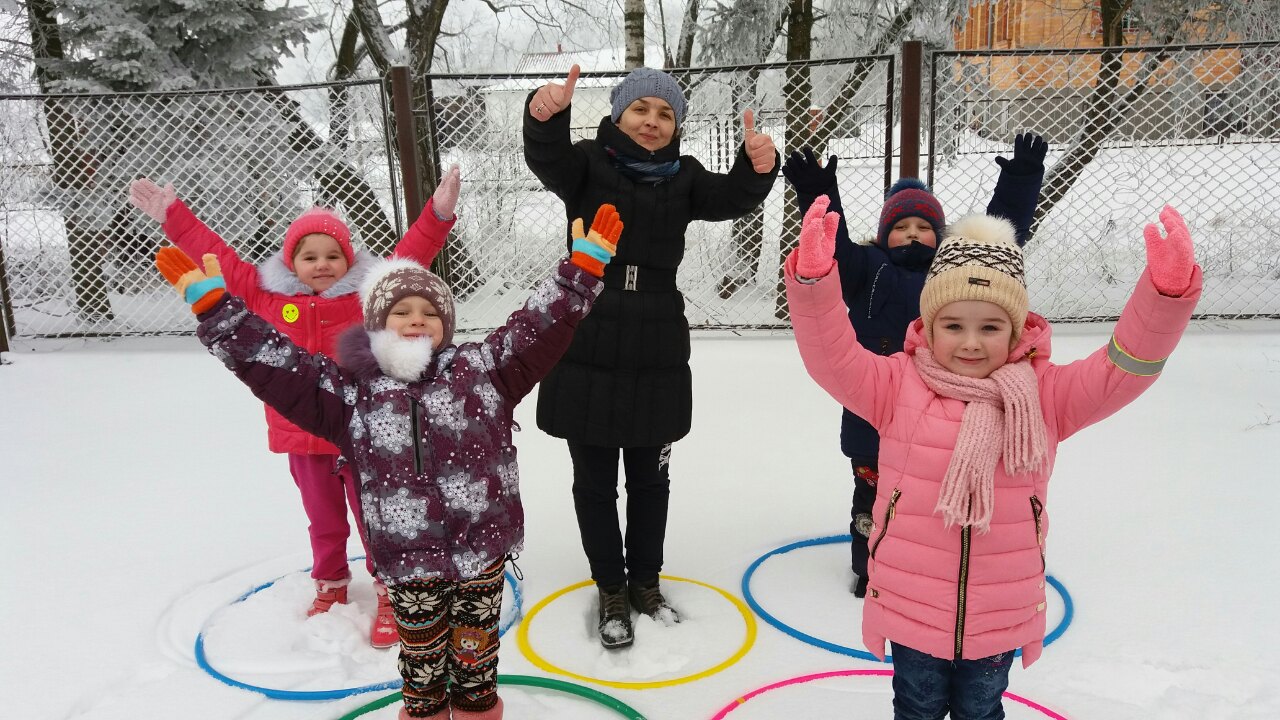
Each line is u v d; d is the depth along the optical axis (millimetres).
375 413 1917
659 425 2695
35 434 5133
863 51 8805
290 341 1905
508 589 3057
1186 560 3105
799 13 8797
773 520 3631
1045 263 7453
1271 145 6828
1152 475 3939
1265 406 4887
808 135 6898
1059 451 4312
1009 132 6789
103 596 3086
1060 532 3377
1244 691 2324
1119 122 7062
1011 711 2252
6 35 8656
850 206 7438
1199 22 8547
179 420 5336
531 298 2018
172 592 3107
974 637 1796
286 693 2402
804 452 4445
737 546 3393
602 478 2762
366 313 2020
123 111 7645
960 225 1903
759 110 6855
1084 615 2748
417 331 1987
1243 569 3025
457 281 7277
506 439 2020
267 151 7594
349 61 10281
